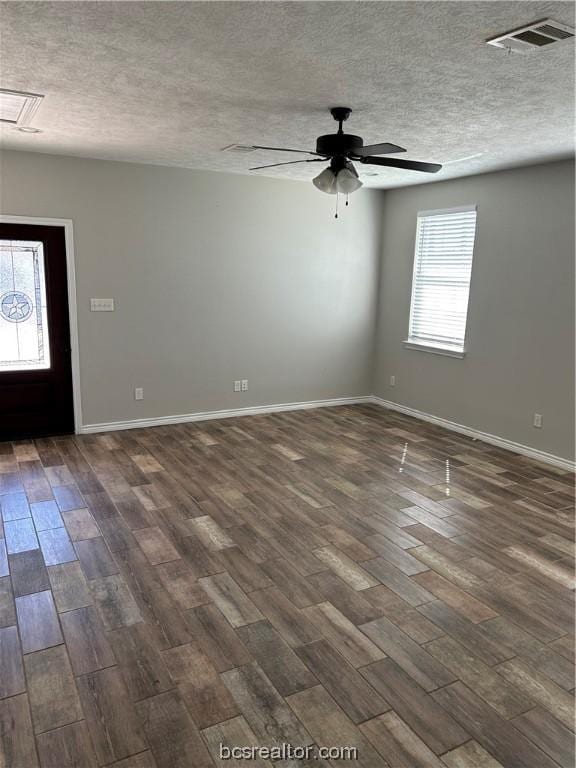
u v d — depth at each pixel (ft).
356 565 10.33
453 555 10.78
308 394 21.90
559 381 15.65
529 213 16.01
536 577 10.07
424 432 19.03
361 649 8.05
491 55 7.95
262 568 10.16
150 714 6.80
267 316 20.36
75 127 12.59
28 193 15.87
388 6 6.55
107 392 18.04
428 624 8.67
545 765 6.23
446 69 8.55
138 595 9.24
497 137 12.72
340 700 7.09
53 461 15.38
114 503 12.75
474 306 18.06
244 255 19.43
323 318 21.54
